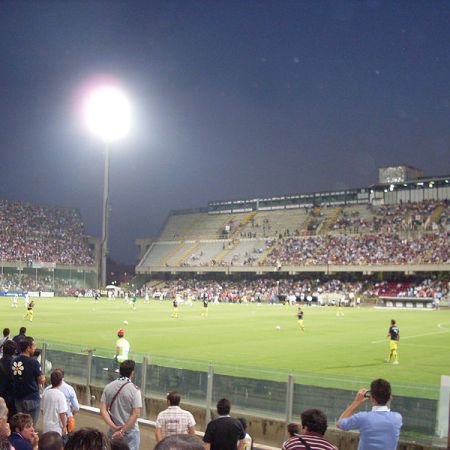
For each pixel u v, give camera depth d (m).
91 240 126.69
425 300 81.44
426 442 10.80
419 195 104.25
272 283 105.81
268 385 13.05
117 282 142.12
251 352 28.73
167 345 31.27
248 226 119.50
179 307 72.31
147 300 89.75
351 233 102.50
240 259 109.44
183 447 3.66
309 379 12.49
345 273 101.12
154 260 123.62
